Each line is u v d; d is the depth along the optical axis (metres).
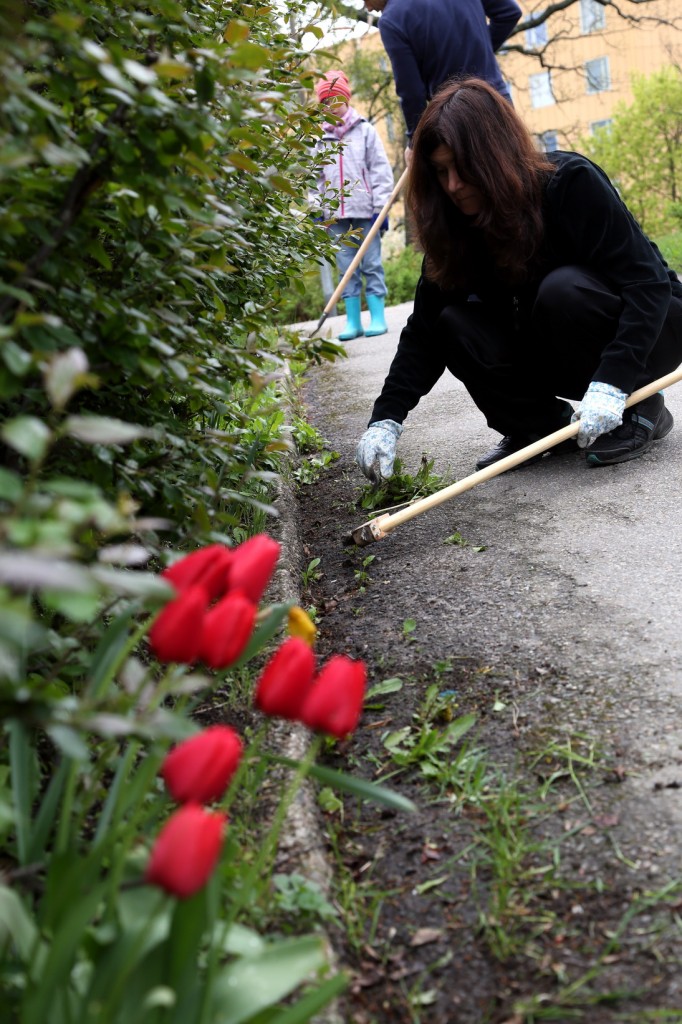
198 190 1.81
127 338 1.66
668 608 2.47
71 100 1.59
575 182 3.32
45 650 1.64
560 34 24.95
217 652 1.18
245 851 1.64
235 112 1.63
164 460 1.98
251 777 1.87
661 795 1.78
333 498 3.81
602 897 1.57
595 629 2.43
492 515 3.31
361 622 2.71
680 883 1.57
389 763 2.04
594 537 2.97
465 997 1.44
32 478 0.97
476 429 4.44
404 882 1.68
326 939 1.49
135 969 1.11
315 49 2.49
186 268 1.81
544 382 3.67
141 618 2.20
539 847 1.70
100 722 1.03
